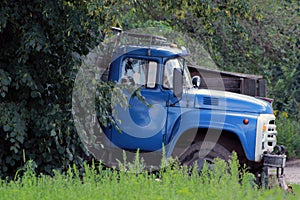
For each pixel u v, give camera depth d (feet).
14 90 63.67
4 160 62.54
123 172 52.16
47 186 47.42
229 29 114.42
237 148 67.62
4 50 63.21
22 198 43.52
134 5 107.24
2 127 62.03
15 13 61.05
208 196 42.80
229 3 86.63
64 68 62.39
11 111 61.41
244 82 84.48
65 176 56.49
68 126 61.62
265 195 42.55
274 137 70.13
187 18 114.21
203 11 80.53
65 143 62.39
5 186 49.37
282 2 134.62
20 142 60.59
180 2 79.00
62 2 61.31
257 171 67.87
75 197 43.21
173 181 48.16
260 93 85.71
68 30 60.49
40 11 61.67
